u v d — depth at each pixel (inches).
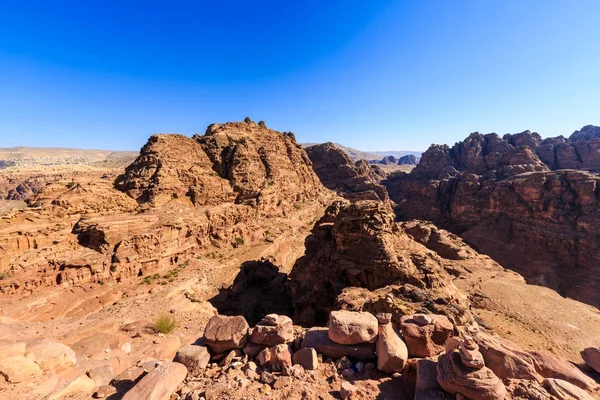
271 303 1734.7
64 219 1562.5
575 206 3112.7
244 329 437.1
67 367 420.2
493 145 5206.7
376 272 1246.3
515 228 3358.8
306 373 374.0
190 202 2263.8
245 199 2807.6
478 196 3954.2
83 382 366.6
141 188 2065.7
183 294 1451.8
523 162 4377.5
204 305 1438.2
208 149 2942.9
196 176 2404.0
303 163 4429.1
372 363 386.6
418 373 334.0
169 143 2511.1
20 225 1364.4
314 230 1945.1
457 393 299.7
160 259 1670.8
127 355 538.0
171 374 346.6
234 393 339.3
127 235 1609.3
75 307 1204.5
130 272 1503.4
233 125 3543.3
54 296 1206.9
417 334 401.4
